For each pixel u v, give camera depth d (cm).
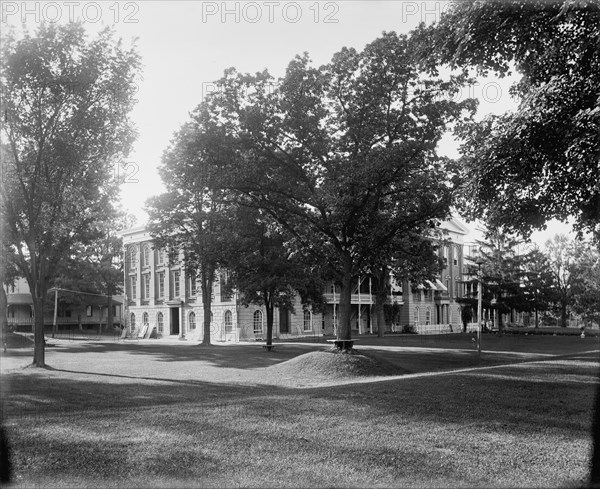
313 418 1004
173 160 2852
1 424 971
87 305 7294
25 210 2438
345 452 778
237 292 5416
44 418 1039
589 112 1158
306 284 3538
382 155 2169
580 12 1246
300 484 654
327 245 2694
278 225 3117
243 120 2328
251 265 3503
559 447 813
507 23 1370
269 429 912
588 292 6456
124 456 753
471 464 730
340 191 2252
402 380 1593
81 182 2445
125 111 2427
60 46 2197
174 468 707
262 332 5859
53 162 2331
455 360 3081
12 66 2112
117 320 8462
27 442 828
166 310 6631
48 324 7444
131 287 7256
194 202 4181
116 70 2334
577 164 1270
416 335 5931
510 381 1491
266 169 2386
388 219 2455
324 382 2000
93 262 7338
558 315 9450
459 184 2208
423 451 786
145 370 2444
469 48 1473
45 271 2616
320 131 2395
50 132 2319
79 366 2630
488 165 1416
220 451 779
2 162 2286
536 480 672
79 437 857
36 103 2250
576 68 1293
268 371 2364
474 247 5766
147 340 5909
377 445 816
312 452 777
